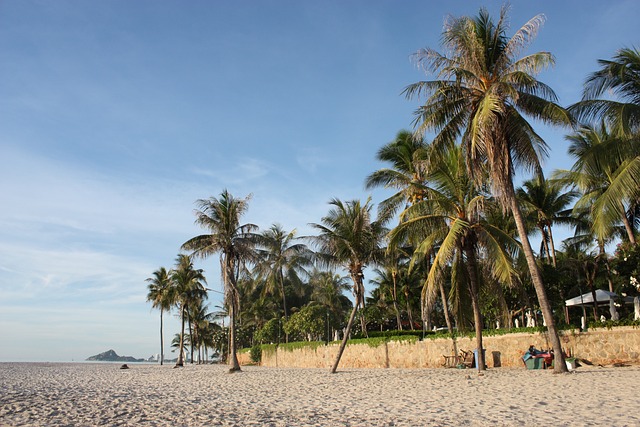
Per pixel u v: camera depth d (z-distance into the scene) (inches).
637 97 754.8
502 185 736.3
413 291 1750.7
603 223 669.3
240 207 1272.1
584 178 941.8
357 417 442.6
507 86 685.9
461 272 855.1
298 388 755.4
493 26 773.3
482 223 805.2
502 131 738.8
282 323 2153.1
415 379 786.8
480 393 563.2
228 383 917.8
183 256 2300.7
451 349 1037.2
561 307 1411.2
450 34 748.6
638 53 738.2
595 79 759.7
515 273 725.3
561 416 391.5
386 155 1258.0
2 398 681.6
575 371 711.7
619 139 709.3
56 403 611.5
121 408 551.5
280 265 1916.8
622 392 493.4
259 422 429.4
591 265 1229.7
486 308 1195.3
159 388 852.0
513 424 371.9
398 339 1165.7
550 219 1309.1
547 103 741.9
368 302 2094.0
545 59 687.1
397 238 842.2
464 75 742.5
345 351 1347.2
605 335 797.2
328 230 1043.9
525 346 893.8
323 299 2185.0
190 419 456.8
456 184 816.3
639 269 882.8
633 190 659.4
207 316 3026.6
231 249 1277.1
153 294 2495.1
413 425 388.2
